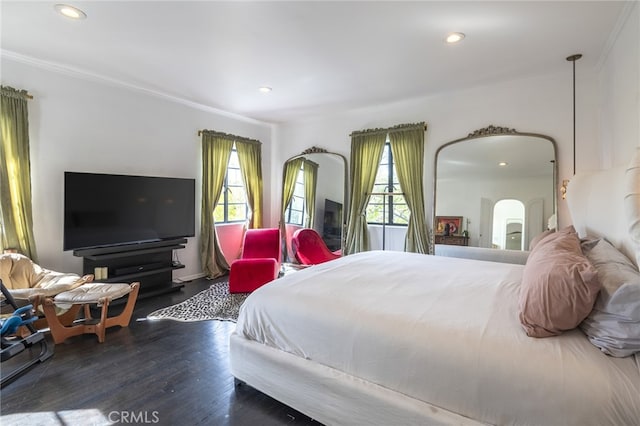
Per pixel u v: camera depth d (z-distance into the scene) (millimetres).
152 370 2102
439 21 2211
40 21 2262
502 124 3447
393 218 4191
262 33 2402
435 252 3791
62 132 3166
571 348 1116
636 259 1230
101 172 3453
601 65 2826
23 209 2875
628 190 1239
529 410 1055
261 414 1692
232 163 4926
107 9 2104
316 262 4266
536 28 2299
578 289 1133
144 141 3826
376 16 2152
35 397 1803
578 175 2371
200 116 4438
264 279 3719
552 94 3184
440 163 3814
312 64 2967
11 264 2629
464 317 1381
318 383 1548
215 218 4719
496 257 3449
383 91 3689
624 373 1000
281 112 4660
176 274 4230
